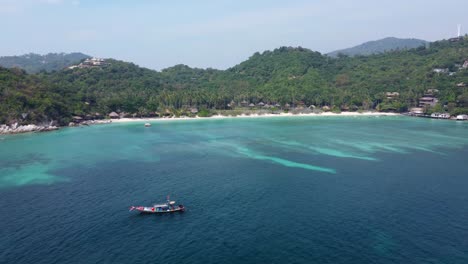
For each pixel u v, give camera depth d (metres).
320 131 187.00
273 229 66.38
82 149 141.00
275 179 97.38
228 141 159.38
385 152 130.12
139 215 74.06
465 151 130.88
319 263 54.91
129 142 157.88
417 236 62.84
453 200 79.56
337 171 104.38
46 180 98.00
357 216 71.31
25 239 63.50
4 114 180.25
